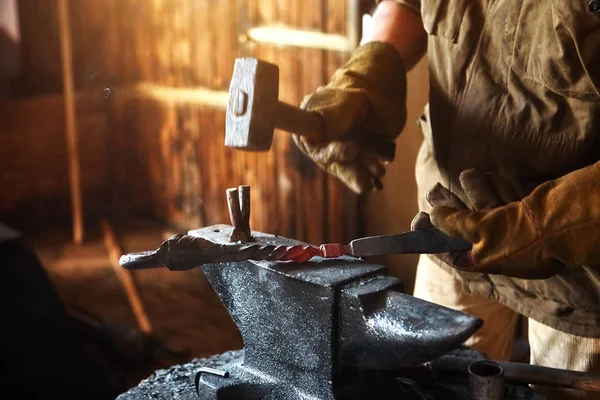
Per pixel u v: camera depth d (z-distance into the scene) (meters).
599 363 1.21
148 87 3.86
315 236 2.93
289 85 2.86
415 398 1.06
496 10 1.15
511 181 1.18
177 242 1.04
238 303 1.09
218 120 3.44
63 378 2.17
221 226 1.17
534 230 0.95
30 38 4.04
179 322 2.80
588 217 0.94
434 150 1.30
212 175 3.57
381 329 0.89
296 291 0.97
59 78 4.09
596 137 1.09
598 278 1.12
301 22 2.76
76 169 3.78
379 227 2.66
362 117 1.27
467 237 0.98
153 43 3.75
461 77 1.22
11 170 3.91
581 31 1.02
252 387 1.07
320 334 0.96
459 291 1.44
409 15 1.39
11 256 2.20
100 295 3.08
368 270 0.98
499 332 1.47
